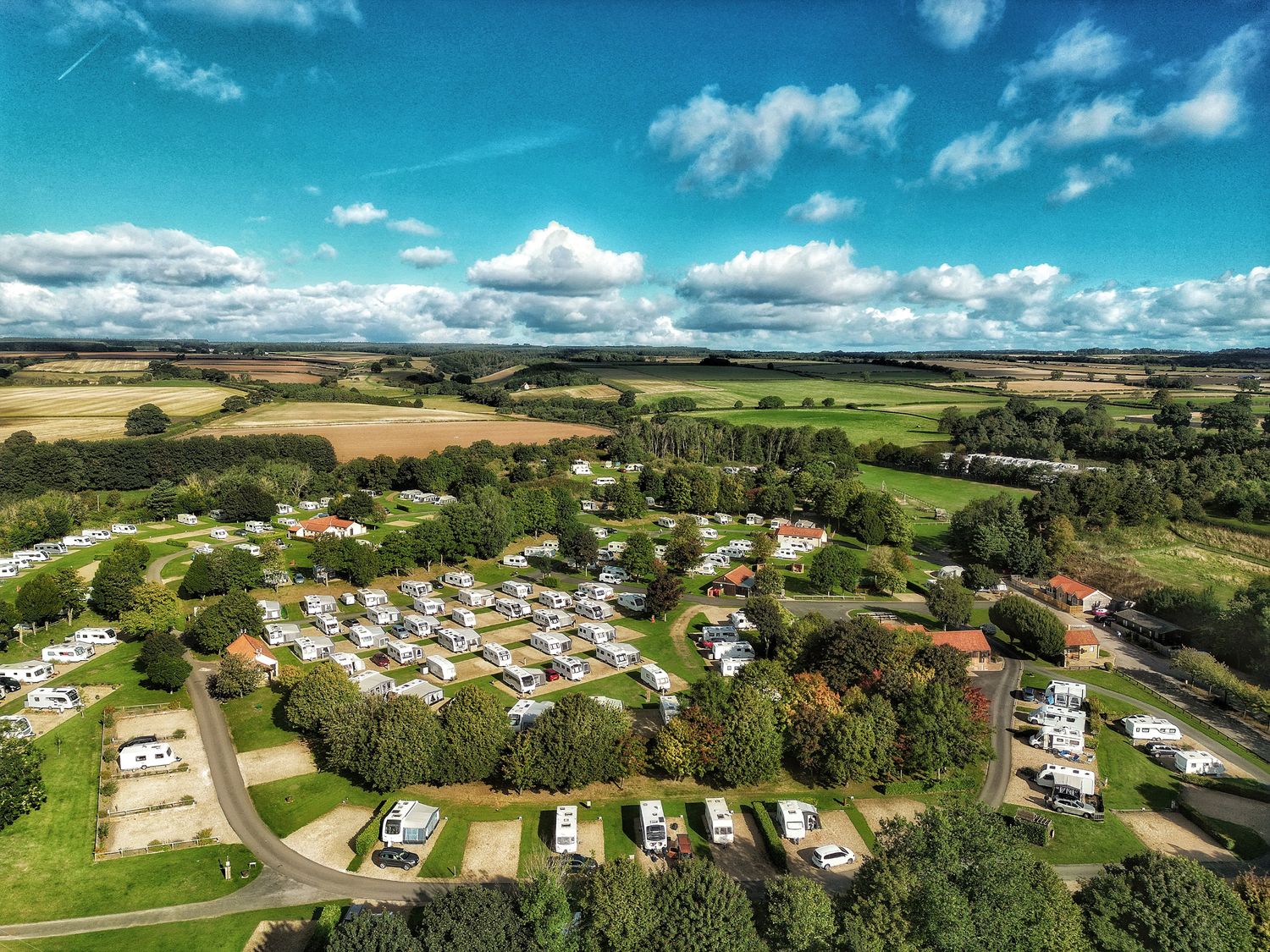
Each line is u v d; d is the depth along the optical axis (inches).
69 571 4375.0
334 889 2237.9
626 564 5452.8
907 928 1802.4
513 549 6269.7
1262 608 4062.5
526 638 4256.9
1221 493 6702.8
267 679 3614.7
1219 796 2898.6
